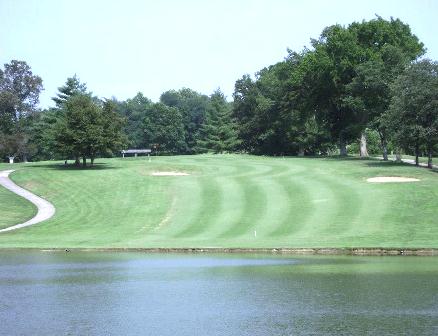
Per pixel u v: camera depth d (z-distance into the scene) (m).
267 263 29.09
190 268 27.86
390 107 62.41
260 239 37.16
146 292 22.31
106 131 72.88
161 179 62.81
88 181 64.38
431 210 43.34
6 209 53.41
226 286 23.25
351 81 80.19
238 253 33.16
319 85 85.00
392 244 33.59
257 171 67.19
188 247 34.28
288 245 33.94
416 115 60.28
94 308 19.75
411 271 25.88
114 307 19.88
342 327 16.88
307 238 36.84
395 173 58.94
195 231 41.53
